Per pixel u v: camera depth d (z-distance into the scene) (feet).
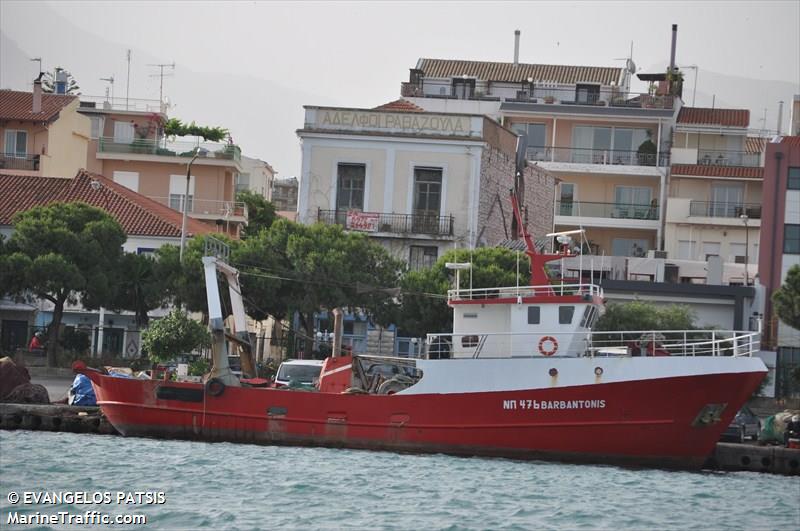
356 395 442.91
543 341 441.68
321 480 375.66
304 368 513.45
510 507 349.20
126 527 307.99
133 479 368.07
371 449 441.68
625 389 428.97
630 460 434.30
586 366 431.02
